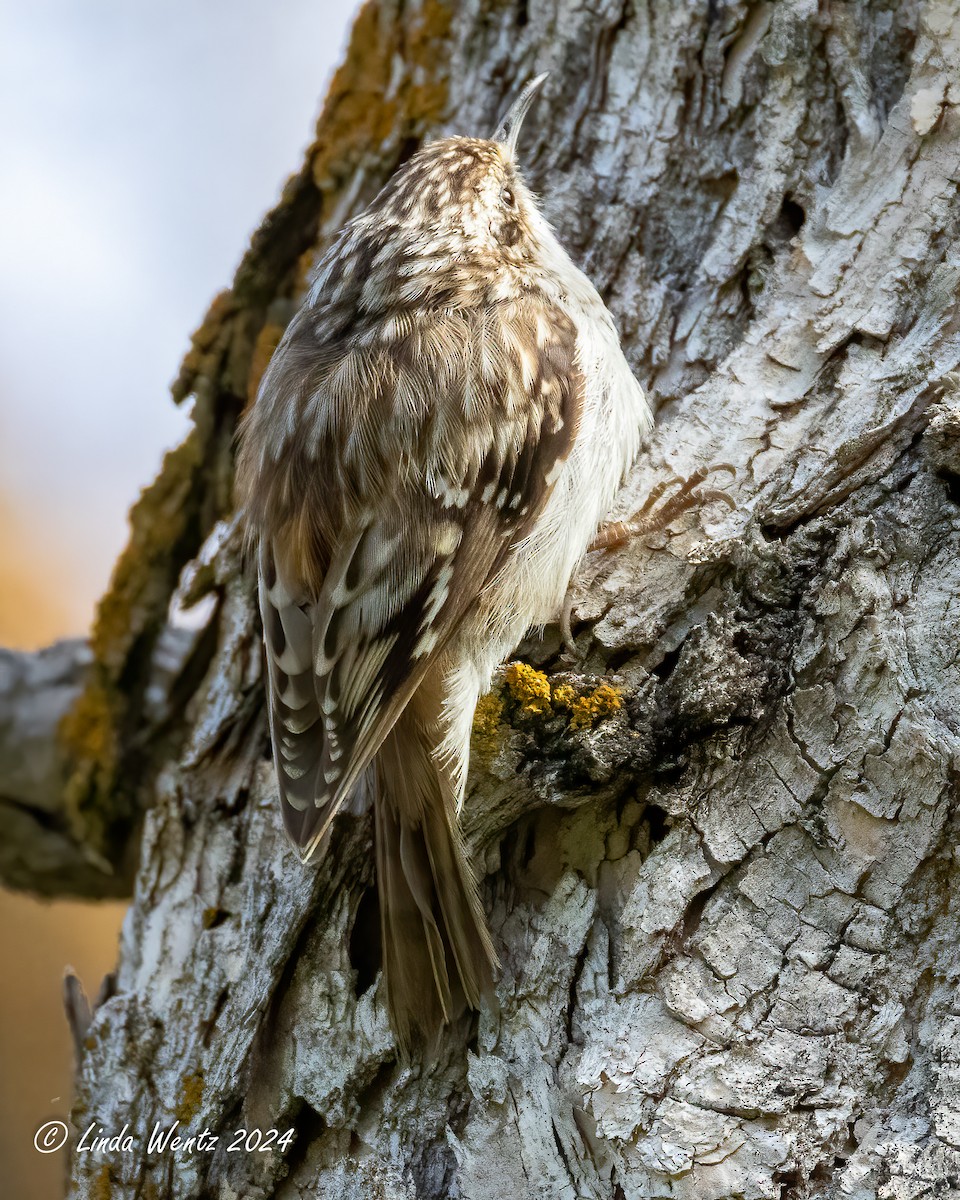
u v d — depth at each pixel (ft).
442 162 20.16
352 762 16.93
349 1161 16.20
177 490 24.31
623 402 18.88
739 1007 15.12
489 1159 15.42
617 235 20.29
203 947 17.94
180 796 19.27
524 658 18.10
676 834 16.06
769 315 18.53
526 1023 16.05
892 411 16.85
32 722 26.58
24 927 32.99
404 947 16.79
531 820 17.34
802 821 15.62
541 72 21.42
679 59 20.45
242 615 20.31
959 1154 13.87
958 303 17.21
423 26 22.48
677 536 17.52
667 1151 14.48
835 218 18.48
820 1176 14.37
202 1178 16.58
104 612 25.57
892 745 15.28
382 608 17.92
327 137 23.00
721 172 20.11
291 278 23.20
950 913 15.01
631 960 15.71
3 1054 31.32
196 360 23.47
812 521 16.78
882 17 19.54
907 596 15.88
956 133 18.01
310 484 18.51
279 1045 16.88
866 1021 14.85
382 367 18.74
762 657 16.22
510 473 18.44
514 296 19.35
